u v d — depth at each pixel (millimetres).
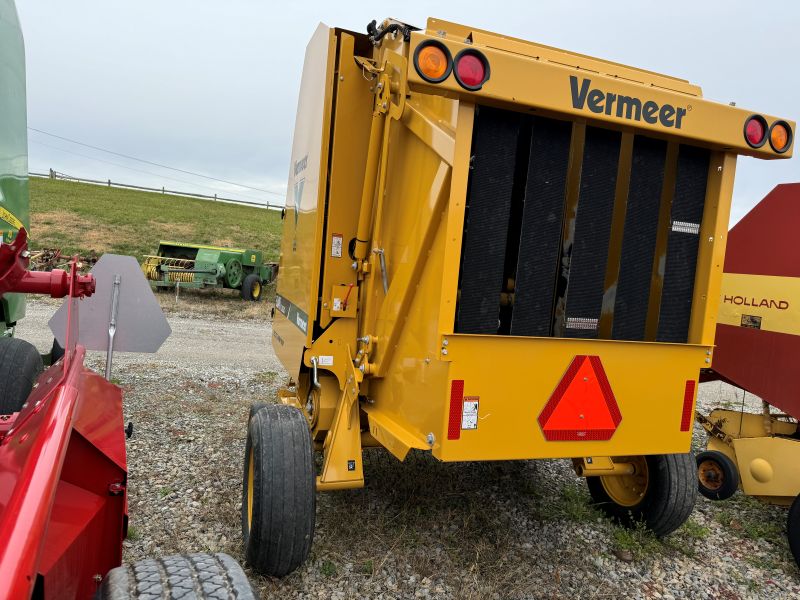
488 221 2859
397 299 3334
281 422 3262
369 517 3988
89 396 2270
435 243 2953
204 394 6652
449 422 2816
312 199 4016
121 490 2080
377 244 3682
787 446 4281
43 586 1493
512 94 2629
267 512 3025
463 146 2713
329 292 3842
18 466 1426
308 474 3139
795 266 4551
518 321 2975
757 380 4750
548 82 2688
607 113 2811
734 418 4945
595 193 3037
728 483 4738
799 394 4453
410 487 4445
